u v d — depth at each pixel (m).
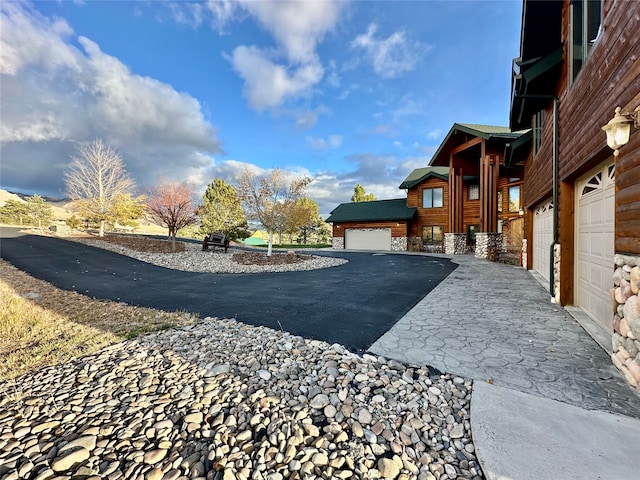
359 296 6.09
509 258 12.14
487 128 14.99
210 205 22.25
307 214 18.59
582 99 3.99
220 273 9.78
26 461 1.75
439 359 3.05
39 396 2.42
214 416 2.17
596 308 4.15
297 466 1.74
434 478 1.66
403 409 2.25
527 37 5.60
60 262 10.41
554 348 3.30
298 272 9.95
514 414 2.12
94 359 3.09
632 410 2.15
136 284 7.61
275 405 2.29
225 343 3.51
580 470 1.62
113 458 1.79
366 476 1.67
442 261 13.00
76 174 16.48
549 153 6.18
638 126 2.42
